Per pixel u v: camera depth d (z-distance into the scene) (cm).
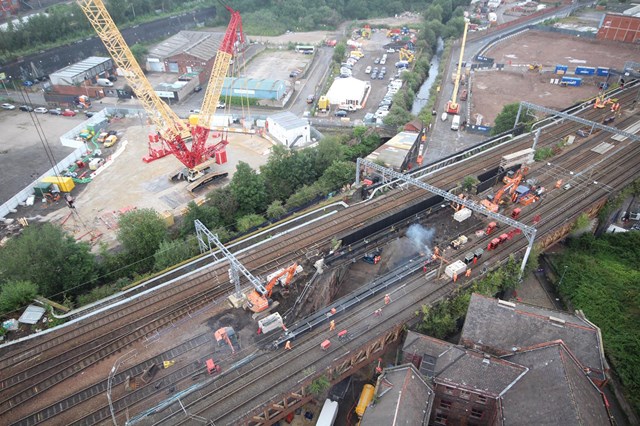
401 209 7750
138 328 5656
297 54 19425
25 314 5962
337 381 5262
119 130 12812
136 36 19625
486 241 7138
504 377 4644
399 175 7369
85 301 6412
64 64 16938
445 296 5988
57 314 6128
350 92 14250
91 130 12438
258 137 12469
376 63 17975
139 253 7600
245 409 4566
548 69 17088
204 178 10112
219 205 8756
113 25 8500
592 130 10375
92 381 5019
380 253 7344
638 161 9231
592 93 14875
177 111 14025
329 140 10419
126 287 6538
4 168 10725
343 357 5031
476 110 13862
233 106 14388
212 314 5856
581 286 6975
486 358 4759
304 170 9756
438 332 5531
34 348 5469
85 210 9275
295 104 14650
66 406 4747
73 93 14762
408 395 4375
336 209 8194
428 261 6569
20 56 15750
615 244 7881
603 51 19062
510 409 4400
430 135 12419
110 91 14725
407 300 5944
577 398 4144
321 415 5162
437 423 5259
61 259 6681
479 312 5203
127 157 11369
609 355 5925
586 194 8169
